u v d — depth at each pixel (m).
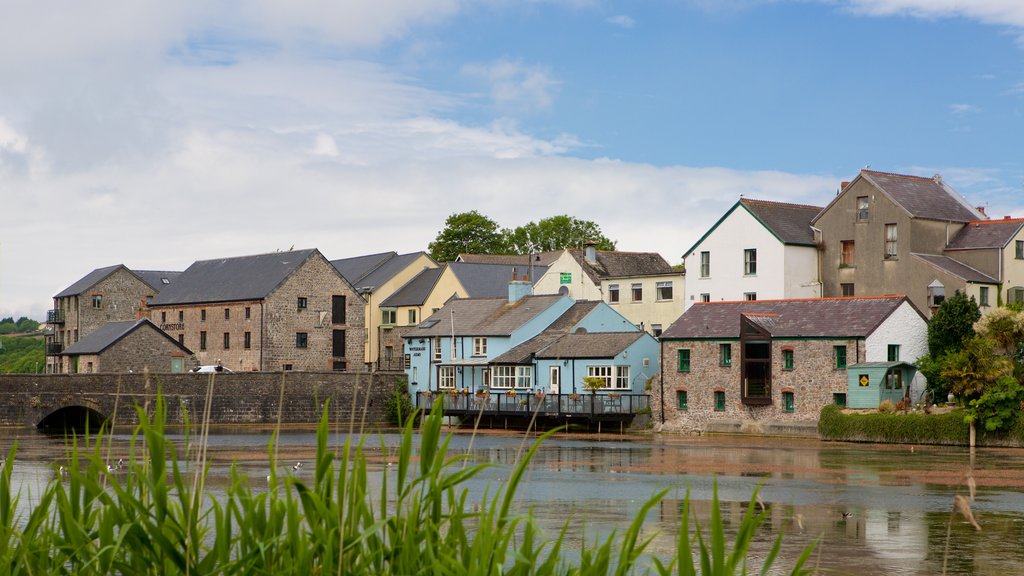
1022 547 24.59
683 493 33.59
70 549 7.66
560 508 29.56
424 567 7.16
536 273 102.06
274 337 91.19
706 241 76.62
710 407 66.25
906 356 61.78
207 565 7.29
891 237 69.12
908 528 27.25
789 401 63.03
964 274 65.94
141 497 7.57
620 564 7.26
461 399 76.00
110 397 73.00
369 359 97.19
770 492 34.66
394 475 27.91
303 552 7.14
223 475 35.81
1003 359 53.72
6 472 8.27
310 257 93.44
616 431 69.50
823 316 63.31
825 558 23.08
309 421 78.38
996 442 52.75
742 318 64.81
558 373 74.62
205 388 75.62
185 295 100.12
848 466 43.84
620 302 84.25
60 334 115.50
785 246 71.62
